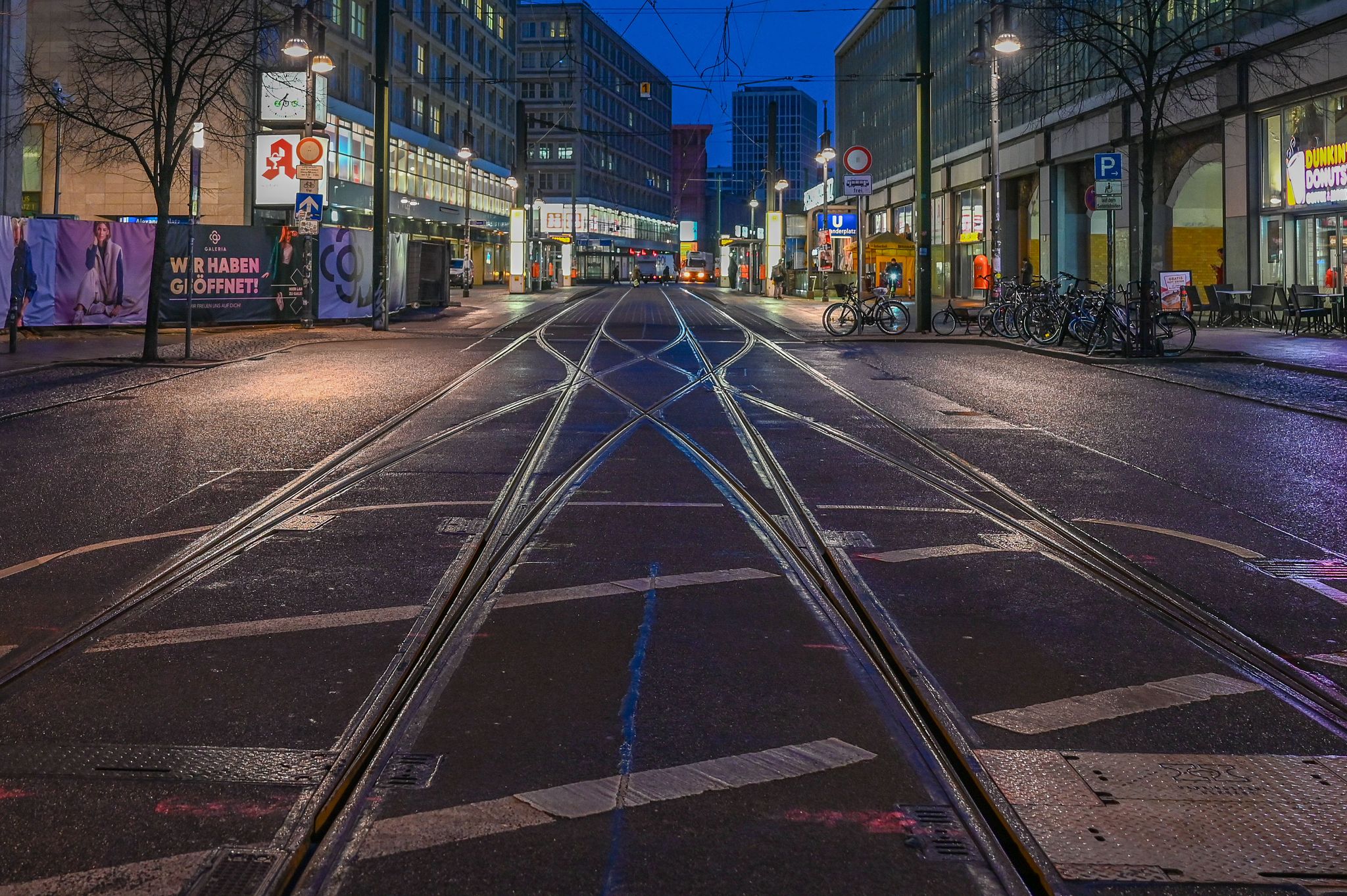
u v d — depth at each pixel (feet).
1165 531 23.22
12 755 11.86
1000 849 9.96
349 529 22.90
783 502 26.02
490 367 60.34
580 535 22.44
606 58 419.33
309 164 92.84
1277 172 93.40
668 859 9.73
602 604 17.69
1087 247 138.82
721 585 18.81
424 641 15.75
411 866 9.62
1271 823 10.46
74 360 59.00
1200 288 115.65
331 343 78.28
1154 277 116.16
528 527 23.09
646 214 472.44
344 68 184.44
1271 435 36.83
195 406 42.96
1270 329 89.04
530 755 11.95
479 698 13.62
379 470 29.86
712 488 27.50
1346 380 53.52
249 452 32.40
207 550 21.03
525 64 389.19
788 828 10.32
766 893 9.21
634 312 132.98
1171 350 66.80
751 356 70.08
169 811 10.59
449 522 23.54
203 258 89.81
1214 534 22.97
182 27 74.02
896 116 229.25
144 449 32.89
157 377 53.83
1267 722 13.00
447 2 237.25
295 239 94.99
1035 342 76.95
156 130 62.49
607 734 12.54
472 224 254.47
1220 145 103.71
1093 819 10.50
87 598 17.90
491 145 276.62
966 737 12.49
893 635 16.22
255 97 133.28
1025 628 16.61
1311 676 14.65
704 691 13.91
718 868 9.60
